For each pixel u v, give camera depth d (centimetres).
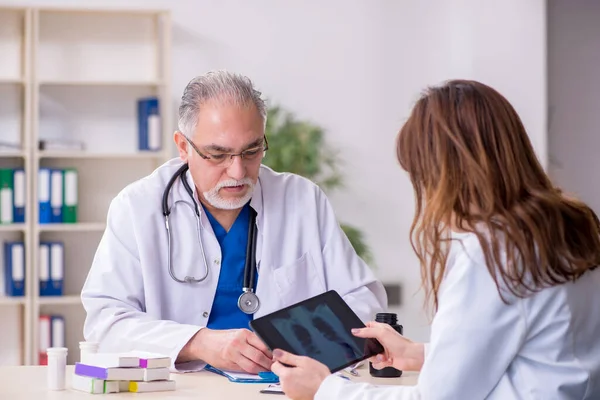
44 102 492
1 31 486
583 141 555
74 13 492
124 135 502
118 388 194
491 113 158
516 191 156
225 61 512
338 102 525
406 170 166
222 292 244
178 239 244
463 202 156
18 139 490
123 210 246
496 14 521
